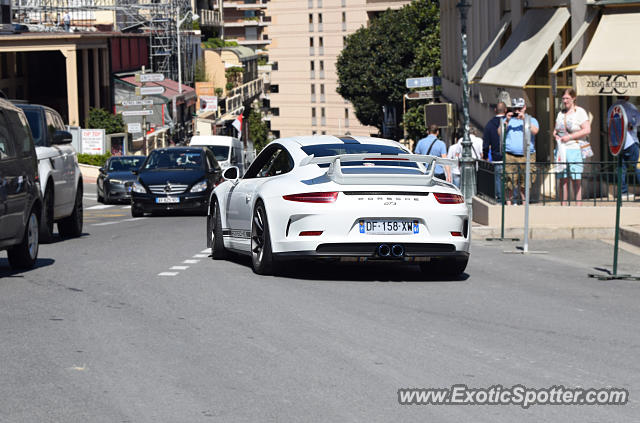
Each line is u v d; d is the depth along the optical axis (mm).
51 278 13414
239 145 47250
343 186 12828
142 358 8375
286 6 190625
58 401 7023
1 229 13469
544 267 15391
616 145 14047
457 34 61969
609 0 24625
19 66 75438
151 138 72500
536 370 8078
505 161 20828
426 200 12938
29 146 15078
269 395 7230
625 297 12164
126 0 87312
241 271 14211
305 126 192250
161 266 14898
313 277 13586
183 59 96125
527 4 32438
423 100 85062
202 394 7238
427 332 9609
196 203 30328
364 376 7809
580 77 23188
